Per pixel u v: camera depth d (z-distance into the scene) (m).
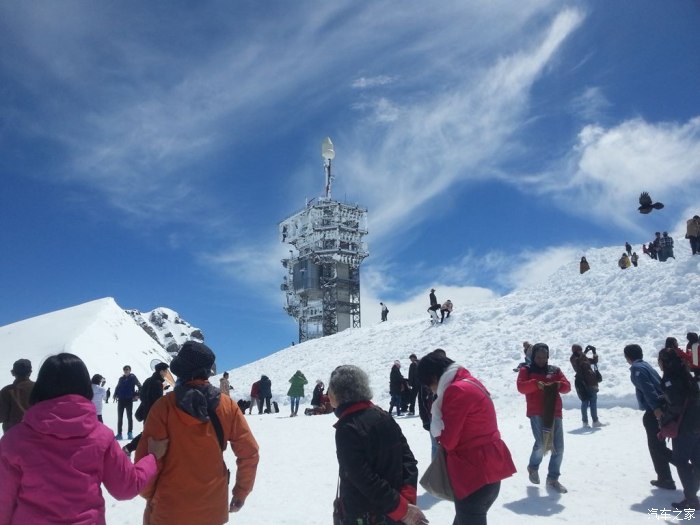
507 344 22.14
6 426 6.31
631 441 10.38
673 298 19.23
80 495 2.80
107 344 35.25
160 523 3.59
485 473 4.23
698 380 6.57
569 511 6.52
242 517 6.68
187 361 3.83
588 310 22.44
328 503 7.29
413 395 17.03
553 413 7.38
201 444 3.67
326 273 72.19
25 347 32.78
